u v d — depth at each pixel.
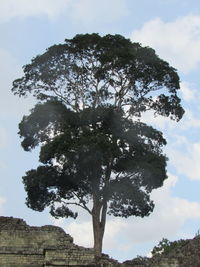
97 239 57.50
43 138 61.06
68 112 59.34
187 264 48.78
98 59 61.88
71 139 57.06
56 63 62.12
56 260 49.78
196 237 50.72
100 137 56.12
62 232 51.78
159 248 58.97
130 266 49.38
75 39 61.62
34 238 51.53
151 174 57.66
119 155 57.16
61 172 58.44
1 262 50.62
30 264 50.59
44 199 59.44
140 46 62.84
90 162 56.53
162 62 61.94
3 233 51.66
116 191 57.59
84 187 58.84
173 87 62.75
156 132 60.22
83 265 49.38
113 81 62.00
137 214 58.53
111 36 62.00
